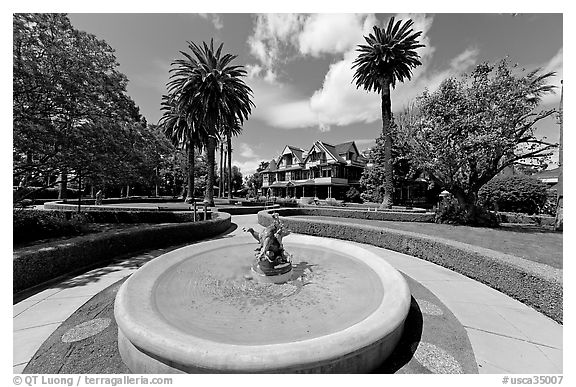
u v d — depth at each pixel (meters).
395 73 20.97
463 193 14.45
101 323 3.88
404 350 3.28
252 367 2.26
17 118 7.70
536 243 9.48
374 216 17.73
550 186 19.69
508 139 11.86
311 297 4.24
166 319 3.36
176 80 20.77
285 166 46.25
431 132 13.44
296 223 12.81
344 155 41.28
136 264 7.08
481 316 4.21
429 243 7.71
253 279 5.02
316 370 2.43
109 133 9.77
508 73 12.61
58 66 8.47
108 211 15.57
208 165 21.98
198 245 6.84
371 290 4.49
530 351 3.29
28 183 9.38
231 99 20.48
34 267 5.43
